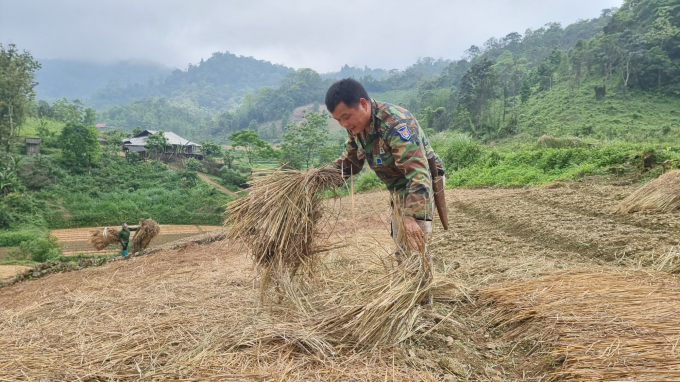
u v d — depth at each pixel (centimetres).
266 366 184
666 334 185
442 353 211
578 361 173
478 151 2233
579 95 5762
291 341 203
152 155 5991
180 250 657
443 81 12231
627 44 5797
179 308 272
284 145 5359
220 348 203
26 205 3634
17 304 368
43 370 189
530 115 5825
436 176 266
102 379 182
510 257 414
